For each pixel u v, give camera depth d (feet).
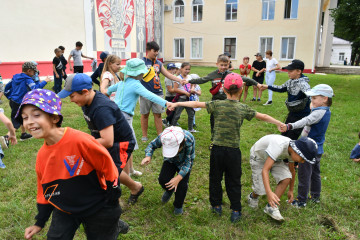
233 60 80.59
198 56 84.84
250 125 22.70
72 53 37.63
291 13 72.13
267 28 74.84
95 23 52.60
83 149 6.08
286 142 9.60
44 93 5.73
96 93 8.20
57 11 44.70
